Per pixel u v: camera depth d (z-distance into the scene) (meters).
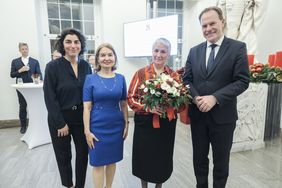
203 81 1.55
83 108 1.75
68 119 1.76
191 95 1.57
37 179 2.28
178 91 1.49
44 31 4.46
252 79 2.94
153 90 1.48
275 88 3.27
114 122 1.70
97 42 4.81
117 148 1.75
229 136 1.57
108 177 1.88
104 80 1.68
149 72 1.68
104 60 1.68
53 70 1.69
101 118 1.65
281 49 3.54
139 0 4.55
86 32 4.73
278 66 3.16
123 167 2.53
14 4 3.94
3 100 4.11
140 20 4.31
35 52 4.14
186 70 1.73
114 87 1.67
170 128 1.66
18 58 3.89
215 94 1.43
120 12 4.50
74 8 4.57
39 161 2.71
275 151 2.96
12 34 4.00
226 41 1.51
